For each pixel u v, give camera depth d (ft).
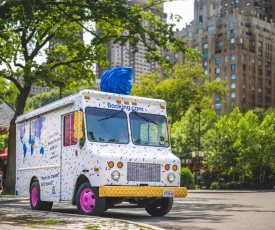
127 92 45.47
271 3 531.09
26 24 76.48
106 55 103.50
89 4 76.28
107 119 42.60
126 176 40.83
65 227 31.48
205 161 175.73
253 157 168.55
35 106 294.46
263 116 300.81
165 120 45.42
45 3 71.72
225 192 129.29
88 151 41.22
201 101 244.42
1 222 34.68
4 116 135.13
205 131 206.90
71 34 103.71
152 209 46.01
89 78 107.55
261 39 450.30
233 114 182.60
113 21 86.74
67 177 44.19
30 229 30.04
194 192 127.44
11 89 112.78
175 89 242.58
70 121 44.37
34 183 50.75
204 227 35.47
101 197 40.04
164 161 42.80
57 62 105.09
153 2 95.91
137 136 43.47
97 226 32.12
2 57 92.63
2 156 122.93
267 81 454.40
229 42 436.35
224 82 252.42
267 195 107.24
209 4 461.37
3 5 72.69
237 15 436.35
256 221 40.34
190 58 92.43
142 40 84.79
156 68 445.78
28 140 53.01
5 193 91.81
